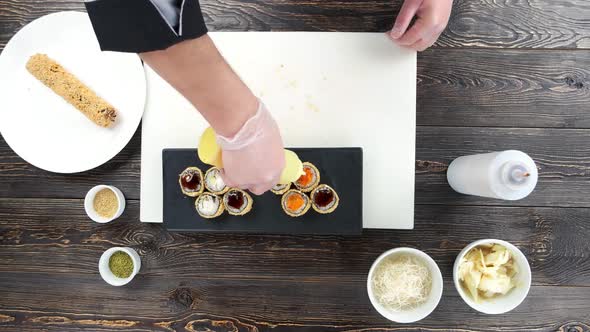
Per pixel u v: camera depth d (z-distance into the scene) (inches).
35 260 37.8
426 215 36.1
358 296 36.2
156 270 37.1
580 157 35.6
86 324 37.6
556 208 35.6
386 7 36.1
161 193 35.8
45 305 37.8
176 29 17.0
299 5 36.6
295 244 36.6
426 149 36.2
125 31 17.0
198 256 37.0
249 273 36.8
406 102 34.8
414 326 36.1
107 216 36.4
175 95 35.7
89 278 37.6
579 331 35.3
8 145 37.8
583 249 35.4
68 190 37.6
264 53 35.5
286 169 28.9
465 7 36.2
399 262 33.6
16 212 37.9
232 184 26.9
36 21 35.8
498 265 32.5
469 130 36.1
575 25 35.8
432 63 36.3
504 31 36.0
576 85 35.8
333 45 35.2
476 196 35.9
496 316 35.8
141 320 37.3
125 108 35.7
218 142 23.5
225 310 37.0
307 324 36.6
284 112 35.3
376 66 35.0
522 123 35.9
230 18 37.0
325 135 35.1
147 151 35.9
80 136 36.2
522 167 29.3
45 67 35.4
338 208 33.4
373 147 34.9
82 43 35.9
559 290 35.5
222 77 19.2
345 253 36.3
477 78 36.1
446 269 35.9
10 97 36.5
